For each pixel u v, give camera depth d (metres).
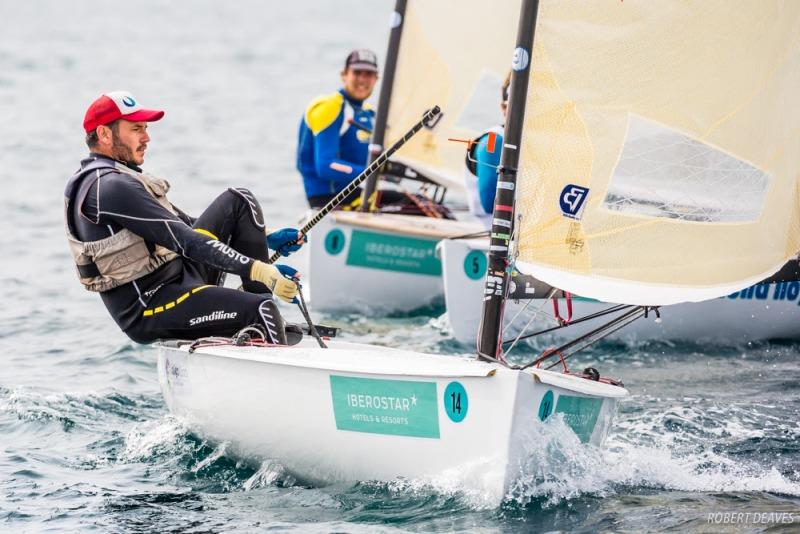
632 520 14.52
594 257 15.89
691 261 16.17
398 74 30.77
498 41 31.11
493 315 15.84
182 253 16.83
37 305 28.17
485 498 14.59
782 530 14.23
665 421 19.09
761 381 21.83
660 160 15.95
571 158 15.76
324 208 19.61
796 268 17.11
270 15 169.88
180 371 17.62
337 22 160.62
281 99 80.69
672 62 15.78
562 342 24.88
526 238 15.70
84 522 14.75
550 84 15.68
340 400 15.41
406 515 14.68
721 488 15.91
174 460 17.34
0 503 15.45
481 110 31.47
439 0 30.70
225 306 17.20
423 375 14.59
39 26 137.12
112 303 17.77
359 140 32.03
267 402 16.17
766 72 16.14
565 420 15.02
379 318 28.19
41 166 50.94
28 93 78.44
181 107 74.94
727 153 16.16
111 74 91.75
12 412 19.69
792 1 16.05
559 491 15.12
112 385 21.64
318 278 28.47
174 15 164.50
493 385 14.19
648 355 24.09
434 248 28.86
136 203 16.83
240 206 17.91
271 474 16.58
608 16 15.66
